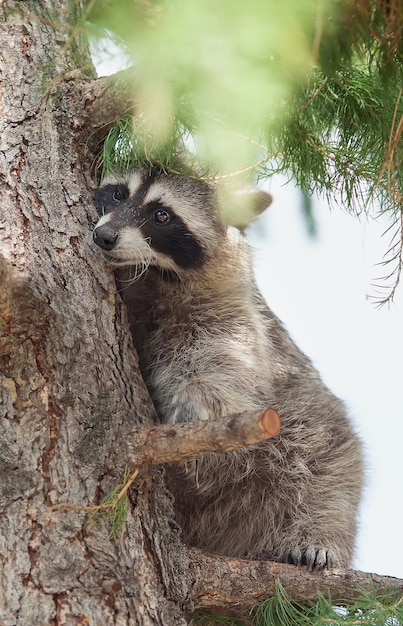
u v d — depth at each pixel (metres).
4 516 5.53
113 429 6.00
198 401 8.20
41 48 6.93
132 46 5.12
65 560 5.49
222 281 9.17
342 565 8.79
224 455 8.46
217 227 9.21
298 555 8.59
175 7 4.63
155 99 5.44
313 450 9.16
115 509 5.72
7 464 5.65
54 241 6.49
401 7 5.34
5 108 6.72
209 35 4.53
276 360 9.50
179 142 6.88
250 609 7.20
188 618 6.46
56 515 5.59
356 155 7.17
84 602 5.42
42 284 6.21
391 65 5.68
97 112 6.82
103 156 6.64
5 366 5.81
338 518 8.95
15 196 6.44
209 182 9.12
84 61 7.14
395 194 6.71
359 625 6.60
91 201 6.99
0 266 5.32
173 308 9.05
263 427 5.33
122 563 5.69
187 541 8.63
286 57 4.70
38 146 6.71
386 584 7.22
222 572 6.70
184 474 8.30
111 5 5.17
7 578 5.37
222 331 8.91
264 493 8.88
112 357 6.41
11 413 5.75
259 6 4.39
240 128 5.54
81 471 5.77
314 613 6.93
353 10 5.09
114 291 6.79
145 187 8.73
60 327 5.99
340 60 5.45
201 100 5.36
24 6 7.01
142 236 8.38
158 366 8.69
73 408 5.91
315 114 6.66
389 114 6.77
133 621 5.54
